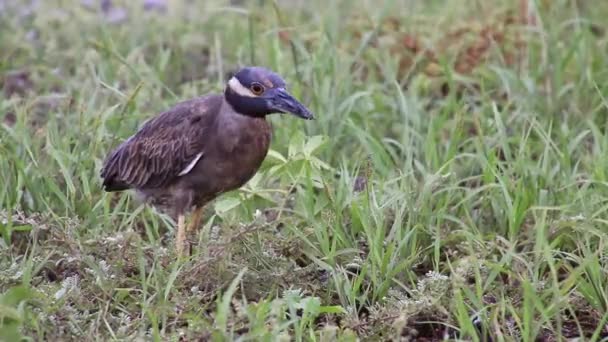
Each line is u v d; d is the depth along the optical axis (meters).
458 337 10.54
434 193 12.30
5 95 15.98
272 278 10.98
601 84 15.15
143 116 13.84
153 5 18.70
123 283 11.05
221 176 11.70
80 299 10.49
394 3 18.09
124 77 15.88
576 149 13.84
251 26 15.63
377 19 16.84
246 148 11.55
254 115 11.46
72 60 16.78
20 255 11.70
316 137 12.61
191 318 10.02
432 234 11.89
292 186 12.38
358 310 10.95
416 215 11.93
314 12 18.22
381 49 16.31
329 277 11.19
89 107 14.09
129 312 10.58
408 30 16.95
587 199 12.20
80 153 13.07
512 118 14.34
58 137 13.47
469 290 10.33
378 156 13.34
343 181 12.17
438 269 11.26
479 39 16.38
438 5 18.81
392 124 14.95
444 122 14.27
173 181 11.90
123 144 12.34
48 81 15.95
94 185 12.87
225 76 16.41
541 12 16.78
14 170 12.77
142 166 12.04
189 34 17.42
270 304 10.10
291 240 11.63
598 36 17.72
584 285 10.70
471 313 10.75
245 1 19.55
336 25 17.06
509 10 17.34
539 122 14.41
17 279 10.62
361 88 15.40
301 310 10.96
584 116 14.59
